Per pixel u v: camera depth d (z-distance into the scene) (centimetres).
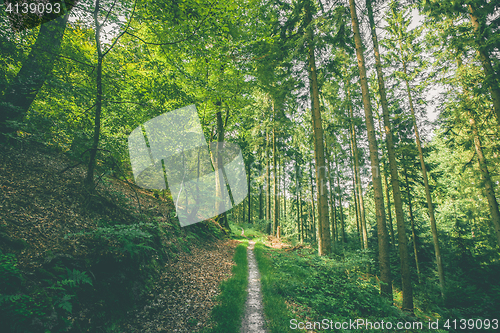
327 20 867
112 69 623
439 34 897
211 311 524
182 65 763
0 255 337
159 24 591
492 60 791
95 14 524
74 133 567
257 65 980
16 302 298
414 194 1614
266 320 501
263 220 2341
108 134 710
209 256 946
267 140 2220
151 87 641
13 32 489
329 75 1069
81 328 355
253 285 734
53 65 515
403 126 1346
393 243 1694
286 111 1288
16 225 411
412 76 1264
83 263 430
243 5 823
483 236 1207
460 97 1009
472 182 1092
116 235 505
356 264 788
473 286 763
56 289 358
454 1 789
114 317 417
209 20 586
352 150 1836
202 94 961
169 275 633
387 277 736
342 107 1320
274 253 1097
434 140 1778
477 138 1036
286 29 1077
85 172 725
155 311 484
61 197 538
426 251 1477
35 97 553
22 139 550
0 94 528
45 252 399
